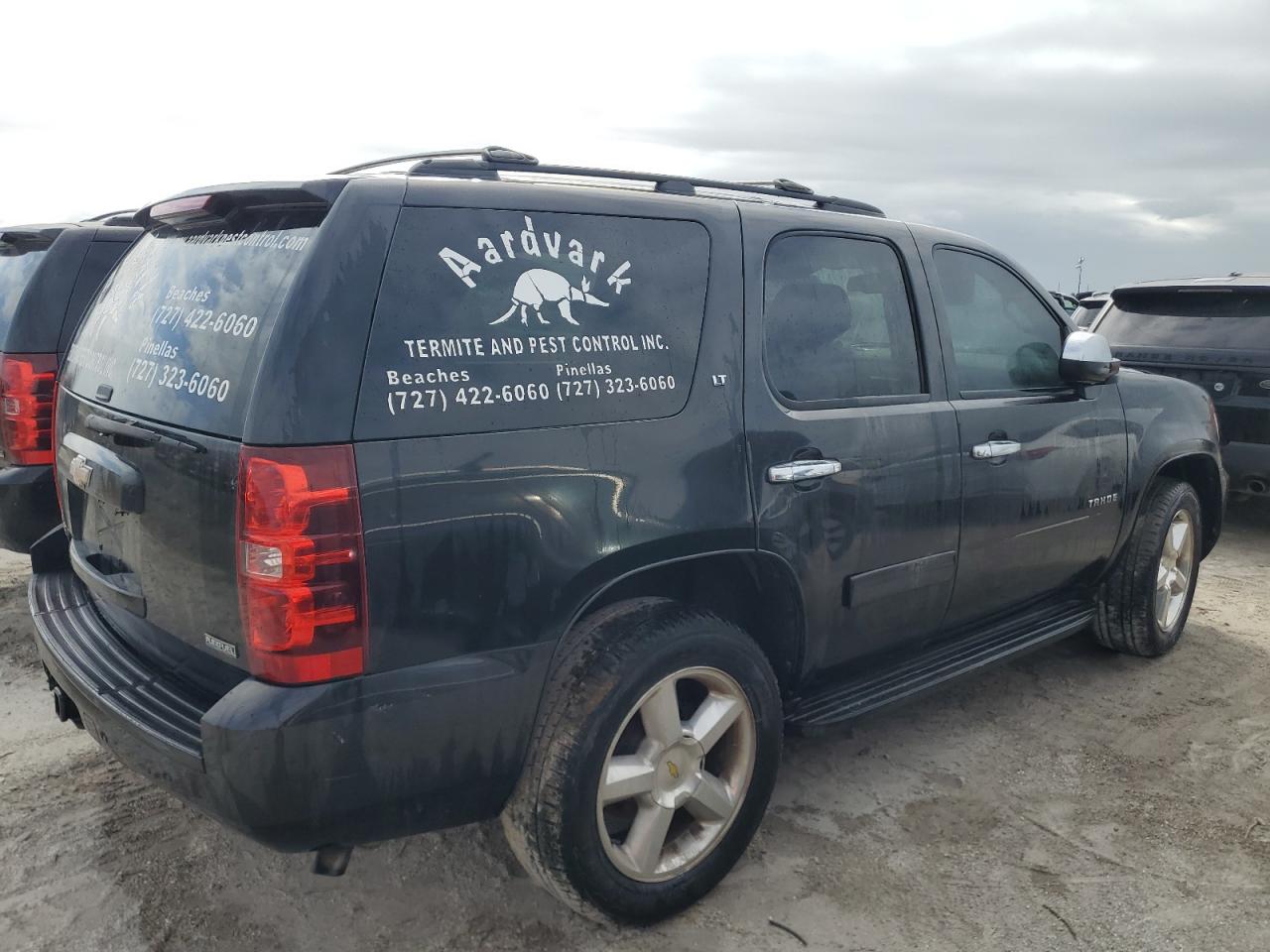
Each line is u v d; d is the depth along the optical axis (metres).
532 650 2.34
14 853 2.91
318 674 2.07
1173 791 3.51
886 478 3.13
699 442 2.64
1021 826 3.25
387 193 2.25
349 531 2.07
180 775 2.17
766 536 2.78
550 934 2.65
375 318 2.16
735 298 2.82
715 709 2.70
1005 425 3.60
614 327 2.54
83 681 2.47
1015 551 3.71
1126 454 4.23
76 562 2.86
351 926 2.66
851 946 2.63
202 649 2.29
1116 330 7.72
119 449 2.52
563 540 2.36
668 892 2.65
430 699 2.19
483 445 2.25
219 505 2.13
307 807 2.08
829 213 3.22
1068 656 4.81
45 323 4.30
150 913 2.67
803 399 2.96
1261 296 7.04
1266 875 3.02
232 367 2.21
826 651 3.09
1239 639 5.12
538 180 2.62
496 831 3.14
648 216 2.70
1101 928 2.74
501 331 2.34
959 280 3.68
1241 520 8.05
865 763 3.66
